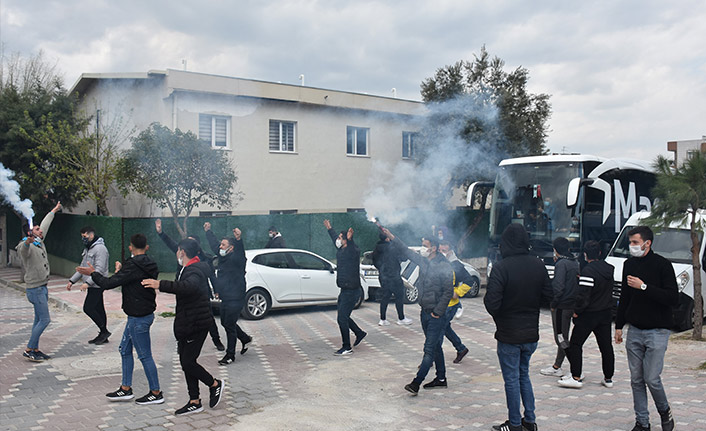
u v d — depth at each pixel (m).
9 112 18.47
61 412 5.67
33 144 18.23
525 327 4.86
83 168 17.58
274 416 5.61
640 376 4.98
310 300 12.12
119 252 15.59
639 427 4.99
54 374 7.12
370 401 6.15
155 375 5.97
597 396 6.29
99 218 16.59
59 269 19.94
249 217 17.47
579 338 6.56
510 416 4.92
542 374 7.30
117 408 5.82
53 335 9.80
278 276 11.73
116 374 7.17
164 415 5.61
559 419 5.49
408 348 8.88
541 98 21.19
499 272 4.88
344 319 8.38
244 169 19.78
